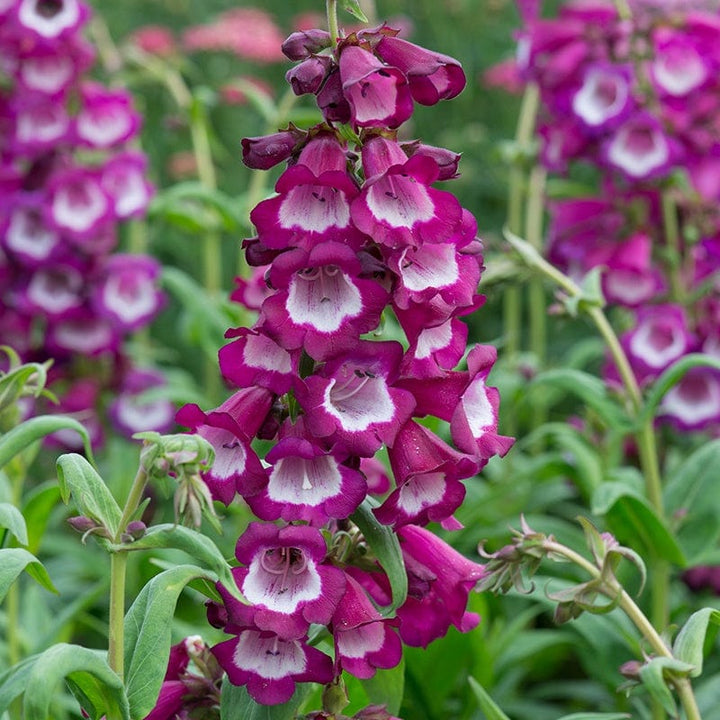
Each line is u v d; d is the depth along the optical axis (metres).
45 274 8.69
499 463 8.73
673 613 6.79
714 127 7.80
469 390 3.80
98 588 5.95
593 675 6.57
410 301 3.49
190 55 14.13
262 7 15.27
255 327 3.55
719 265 7.89
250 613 3.50
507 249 6.04
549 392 9.30
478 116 14.17
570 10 7.90
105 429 9.16
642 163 7.61
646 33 7.71
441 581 3.95
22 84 8.34
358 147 3.65
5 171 8.59
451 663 5.89
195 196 8.60
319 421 3.44
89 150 8.84
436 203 3.47
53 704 5.61
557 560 3.99
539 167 9.36
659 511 6.16
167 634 3.69
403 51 3.58
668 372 5.98
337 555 3.89
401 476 3.59
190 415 3.55
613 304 7.85
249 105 13.62
